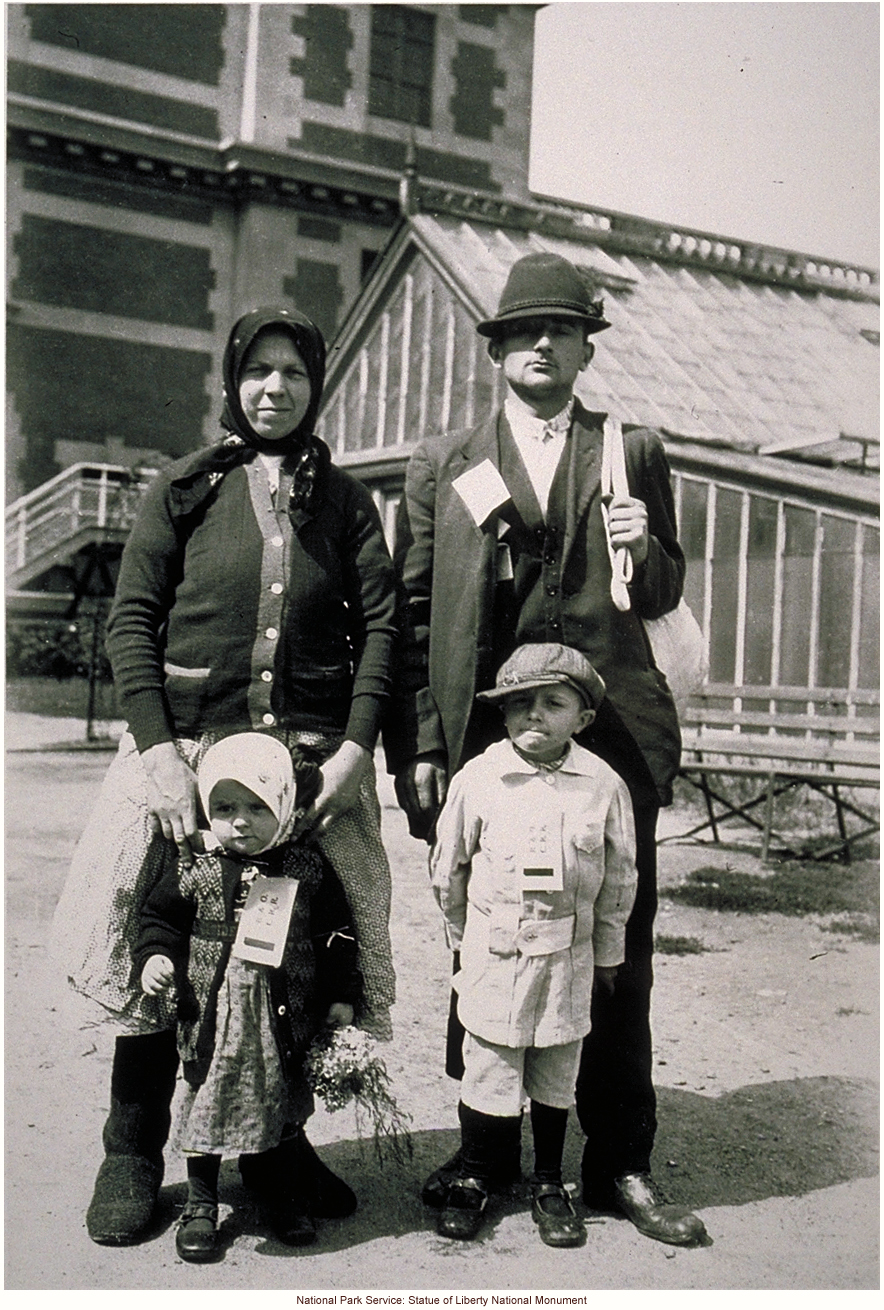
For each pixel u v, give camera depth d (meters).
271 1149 2.50
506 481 2.71
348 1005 2.48
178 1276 2.34
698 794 8.22
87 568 12.18
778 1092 3.39
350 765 2.45
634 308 10.27
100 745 9.71
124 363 13.05
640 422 8.91
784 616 8.37
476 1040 2.55
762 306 11.15
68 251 12.77
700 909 5.50
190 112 13.27
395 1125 2.56
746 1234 2.60
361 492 2.68
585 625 2.69
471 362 9.82
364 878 2.55
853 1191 2.82
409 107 13.89
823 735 8.01
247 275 13.28
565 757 2.59
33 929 4.65
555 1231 2.52
